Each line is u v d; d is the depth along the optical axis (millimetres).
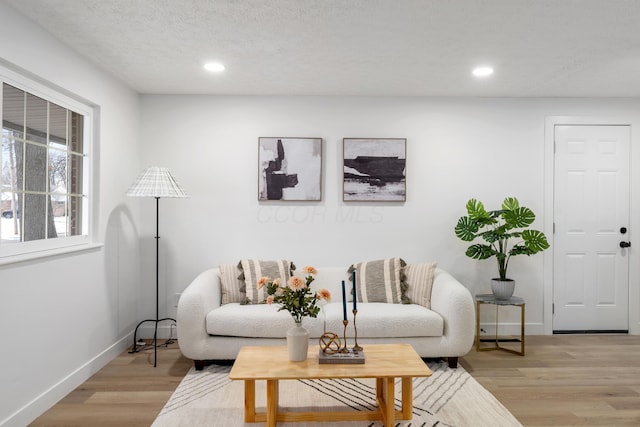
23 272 2336
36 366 2445
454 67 3209
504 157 4074
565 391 2793
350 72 3330
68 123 2934
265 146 3975
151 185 3299
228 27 2510
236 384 2883
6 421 2201
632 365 3260
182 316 3061
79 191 3096
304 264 4023
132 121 3803
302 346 2316
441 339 3133
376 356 2402
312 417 2373
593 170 4066
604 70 3279
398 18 2389
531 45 2775
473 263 4070
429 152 4059
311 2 2203
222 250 4000
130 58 3018
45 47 2525
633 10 2277
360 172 4008
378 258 4047
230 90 3842
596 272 4078
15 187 2381
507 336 4039
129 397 2689
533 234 3576
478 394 2732
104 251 3270
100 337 3207
